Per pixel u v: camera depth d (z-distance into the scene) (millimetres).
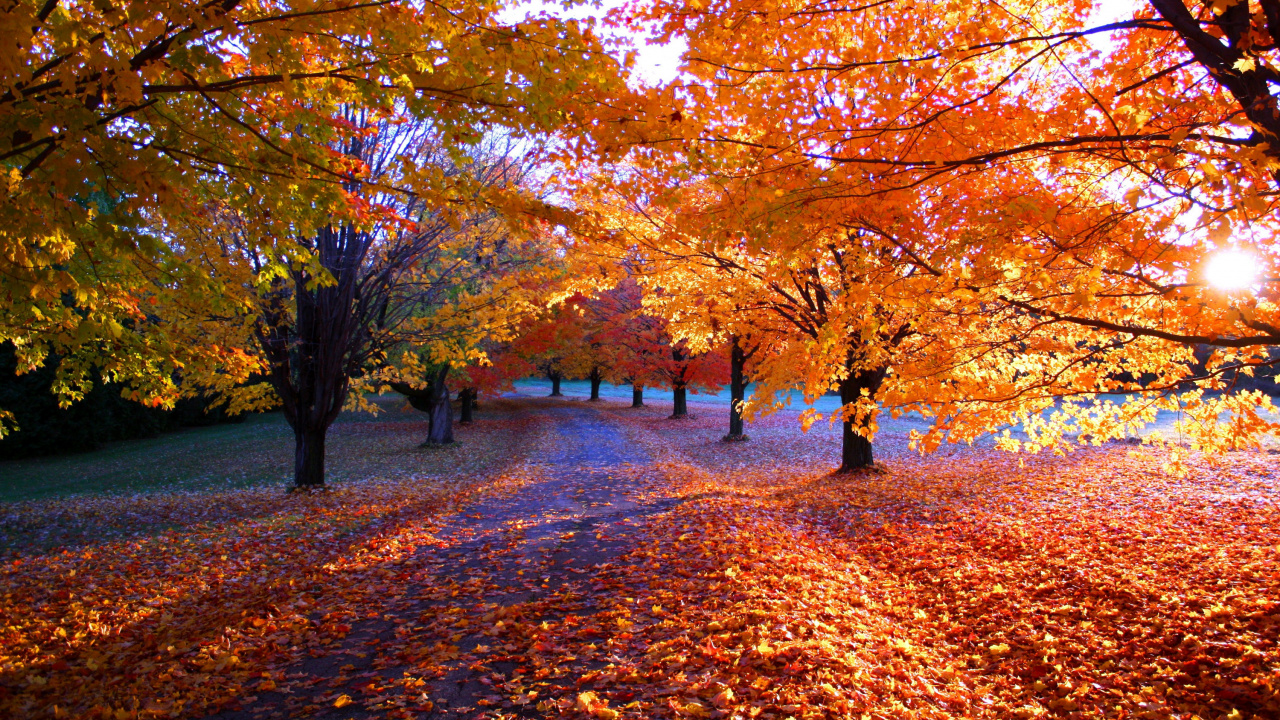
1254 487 8719
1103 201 3768
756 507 9188
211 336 9820
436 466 19281
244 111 4301
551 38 3430
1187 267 2898
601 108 3533
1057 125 3428
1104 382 4434
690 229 3873
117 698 3732
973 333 4809
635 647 4160
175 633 5074
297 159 4211
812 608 4770
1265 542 5922
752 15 3357
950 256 3305
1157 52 3957
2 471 20641
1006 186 3693
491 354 25719
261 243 5195
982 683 3922
